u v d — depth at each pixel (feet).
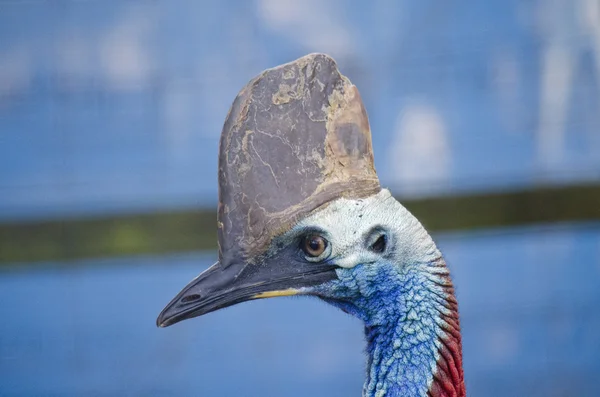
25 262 33.27
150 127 32.94
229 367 34.37
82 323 33.86
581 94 32.99
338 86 17.19
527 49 32.78
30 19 32.35
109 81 32.71
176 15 32.42
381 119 32.65
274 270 17.26
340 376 34.47
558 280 33.96
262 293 17.26
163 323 17.20
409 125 32.76
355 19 32.24
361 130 17.16
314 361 34.47
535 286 33.94
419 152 32.91
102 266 33.47
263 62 32.42
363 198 17.16
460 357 18.26
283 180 16.75
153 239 33.27
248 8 32.22
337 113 17.08
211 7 32.35
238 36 32.40
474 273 33.78
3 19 32.24
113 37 32.58
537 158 33.19
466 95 32.81
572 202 33.24
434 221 33.14
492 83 32.78
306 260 17.28
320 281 17.40
